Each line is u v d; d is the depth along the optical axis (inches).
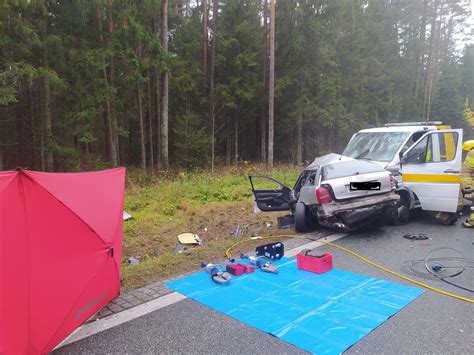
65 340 133.9
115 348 128.6
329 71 945.5
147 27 701.3
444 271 194.7
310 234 280.2
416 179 300.2
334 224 262.8
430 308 152.2
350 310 151.3
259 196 331.9
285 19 930.7
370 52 1125.1
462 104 1595.7
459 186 282.7
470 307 152.8
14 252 109.1
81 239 138.3
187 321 146.3
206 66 940.0
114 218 165.5
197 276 195.3
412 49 1312.7
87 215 144.6
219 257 229.3
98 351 127.0
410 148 305.1
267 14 959.6
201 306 159.3
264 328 138.9
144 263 224.1
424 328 136.1
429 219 321.7
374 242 253.6
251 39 904.9
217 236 308.3
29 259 113.3
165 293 174.1
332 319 144.0
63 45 574.9
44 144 624.4
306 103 920.9
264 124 992.2
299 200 288.7
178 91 896.3
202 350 125.6
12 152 807.7
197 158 864.3
